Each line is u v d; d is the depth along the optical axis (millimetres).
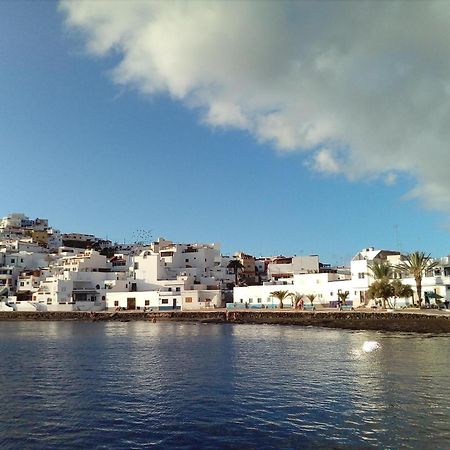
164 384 37812
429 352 53688
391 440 23812
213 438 24766
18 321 137125
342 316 100125
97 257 173000
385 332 81625
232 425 26766
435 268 106875
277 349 59000
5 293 159625
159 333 87938
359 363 46406
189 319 124750
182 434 25453
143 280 158125
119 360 51281
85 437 25203
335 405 30297
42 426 27047
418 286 98938
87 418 28500
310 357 51281
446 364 44906
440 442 23422
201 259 173625
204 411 29594
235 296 142875
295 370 43094
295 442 23922
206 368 45188
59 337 81438
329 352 55281
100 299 152875
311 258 178000
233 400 32125
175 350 59938
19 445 24156
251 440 24375
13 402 32344
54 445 24125
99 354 56719
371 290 101188
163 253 176500
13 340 76312
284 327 97688
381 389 34438
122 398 33188
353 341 67438
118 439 24844
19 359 52812
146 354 56250
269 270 179750
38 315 142375
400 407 29500
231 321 115938
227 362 48688
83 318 138000
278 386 36250
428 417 27375
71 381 39469
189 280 156375
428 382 36594
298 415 28344
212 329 96875
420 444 23203
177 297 142875
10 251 186250
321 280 127125
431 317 85812
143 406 31016
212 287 155125
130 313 136375
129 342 71062
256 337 76375
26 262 184875
